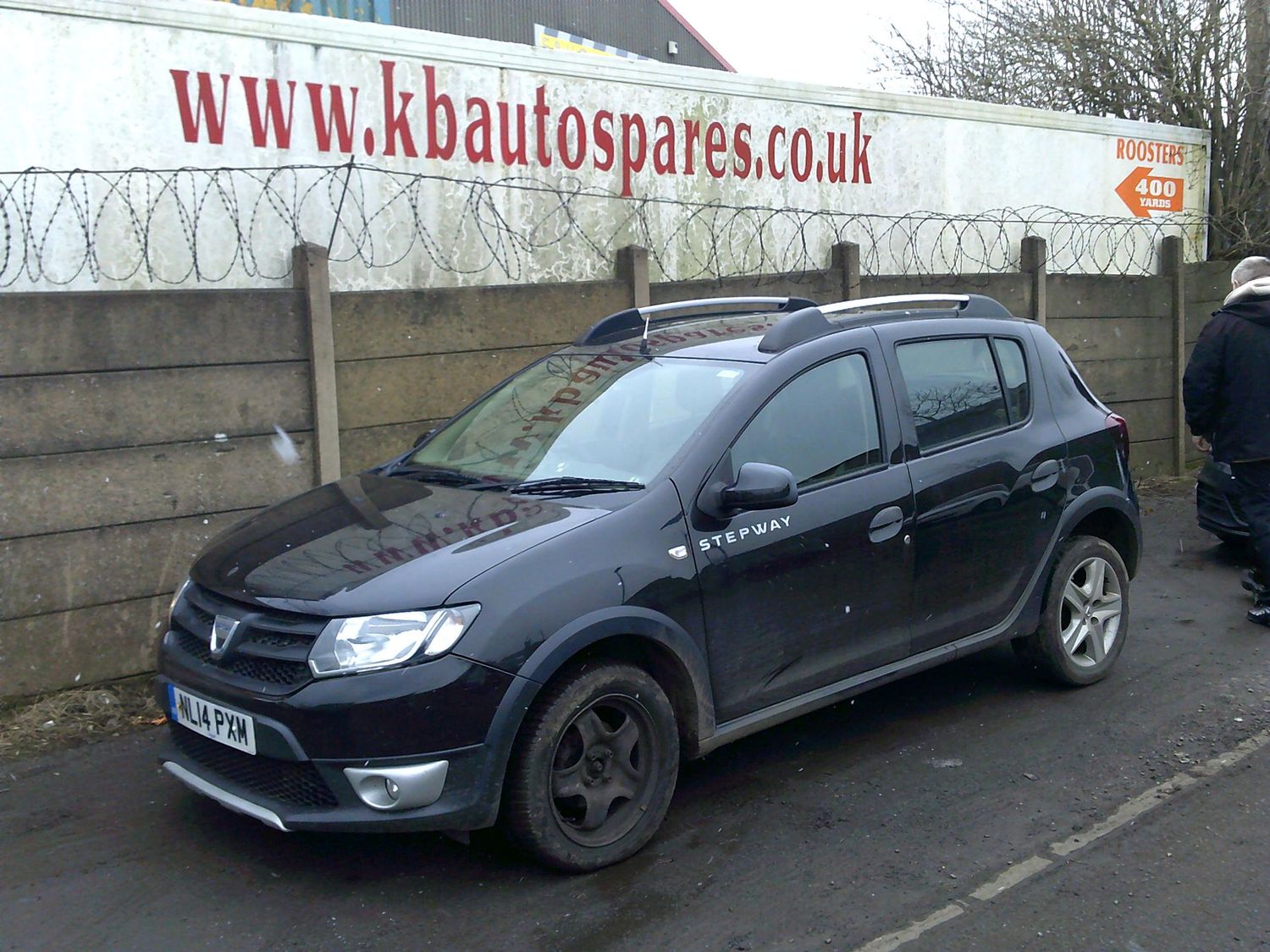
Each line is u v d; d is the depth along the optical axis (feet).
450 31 43.73
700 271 27.58
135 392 18.04
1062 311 32.83
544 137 24.61
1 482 16.96
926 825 13.75
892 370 15.92
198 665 12.44
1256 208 40.57
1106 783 14.92
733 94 27.55
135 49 19.52
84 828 13.76
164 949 11.20
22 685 17.35
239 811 12.05
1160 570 25.75
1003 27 45.93
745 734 13.96
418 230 22.98
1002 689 18.49
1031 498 17.08
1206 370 20.98
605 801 12.63
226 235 20.74
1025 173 34.17
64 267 19.19
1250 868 12.69
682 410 14.43
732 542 13.52
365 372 20.75
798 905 11.93
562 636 11.86
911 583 15.51
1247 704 17.61
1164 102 40.96
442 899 12.08
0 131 18.51
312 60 21.39
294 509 14.66
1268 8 38.70
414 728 11.28
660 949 11.13
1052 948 11.14
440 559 12.07
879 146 30.66
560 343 23.35
